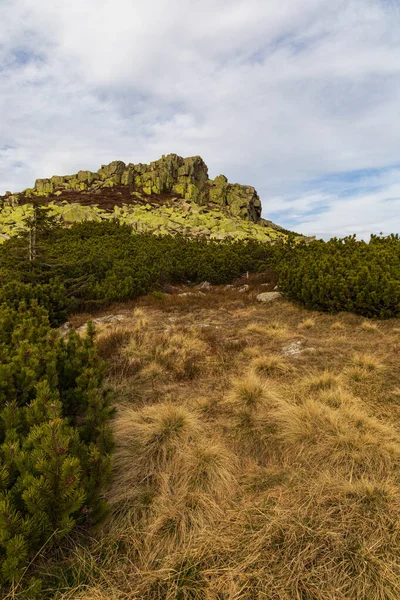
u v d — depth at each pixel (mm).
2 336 5031
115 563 2334
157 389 5266
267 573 2164
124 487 3088
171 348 6906
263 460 3555
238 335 7887
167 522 2695
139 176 56781
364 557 2219
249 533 2492
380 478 3029
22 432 2826
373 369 5328
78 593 2088
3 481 2188
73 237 21391
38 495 2072
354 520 2512
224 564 2256
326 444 3518
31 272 11523
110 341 7230
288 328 8211
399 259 9734
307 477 3107
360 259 10102
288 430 3801
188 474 3225
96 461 2592
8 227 28734
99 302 11469
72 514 2463
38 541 2119
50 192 52562
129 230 25359
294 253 15438
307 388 4918
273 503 2799
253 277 16125
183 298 12711
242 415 4277
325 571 2158
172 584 2131
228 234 32406
